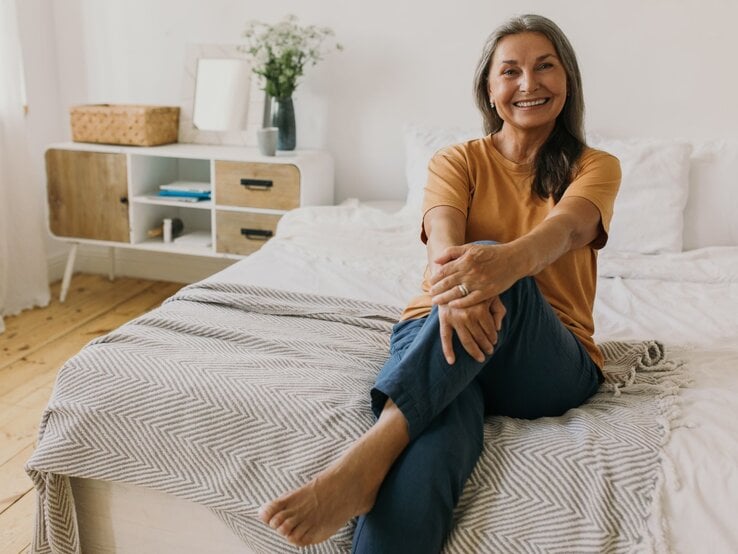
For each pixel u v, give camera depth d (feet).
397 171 10.73
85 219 10.72
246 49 10.76
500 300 4.25
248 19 10.78
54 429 4.72
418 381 4.04
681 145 8.39
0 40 9.83
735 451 4.00
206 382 4.54
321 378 4.68
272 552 4.37
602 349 5.36
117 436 4.58
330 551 4.22
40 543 4.91
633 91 9.50
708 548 3.56
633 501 3.81
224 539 4.64
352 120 10.73
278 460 4.29
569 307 4.99
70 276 11.05
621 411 4.50
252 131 10.85
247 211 10.12
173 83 11.37
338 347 5.19
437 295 4.18
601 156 5.07
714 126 9.33
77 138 10.73
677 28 9.18
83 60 11.62
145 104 11.54
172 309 5.78
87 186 10.59
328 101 10.75
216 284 6.32
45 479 4.77
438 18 10.02
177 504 4.68
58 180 10.67
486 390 4.64
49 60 11.53
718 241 8.36
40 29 11.28
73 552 4.88
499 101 5.06
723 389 4.71
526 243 4.31
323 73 10.66
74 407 4.65
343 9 10.36
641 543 3.66
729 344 5.75
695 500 3.74
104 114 10.47
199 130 11.09
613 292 7.11
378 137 10.68
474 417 4.23
